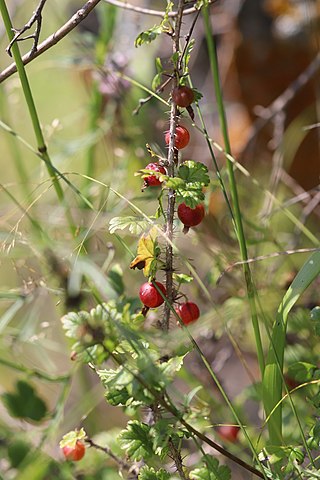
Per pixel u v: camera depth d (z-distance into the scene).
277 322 0.63
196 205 0.60
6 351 0.76
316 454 0.70
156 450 0.61
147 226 0.62
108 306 0.60
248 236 0.82
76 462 0.71
